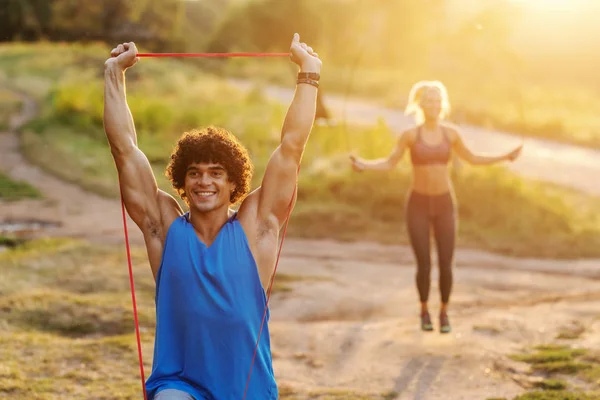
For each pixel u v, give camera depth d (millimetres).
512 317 7082
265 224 2869
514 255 10992
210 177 2770
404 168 14219
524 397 4898
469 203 12758
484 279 9312
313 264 9812
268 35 48406
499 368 5535
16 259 8938
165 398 2627
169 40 45375
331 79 37531
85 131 21109
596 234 12094
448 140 6305
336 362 5750
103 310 6840
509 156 6410
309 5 39031
